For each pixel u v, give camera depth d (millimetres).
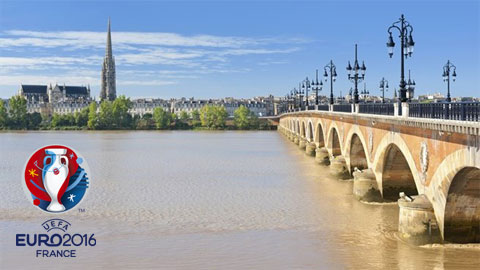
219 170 77625
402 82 39062
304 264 32906
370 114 48062
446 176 31062
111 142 146000
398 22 39000
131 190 59469
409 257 33344
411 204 35219
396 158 46500
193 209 48625
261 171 75625
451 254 33219
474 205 32594
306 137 115312
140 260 34031
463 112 27953
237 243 37375
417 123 34156
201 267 32562
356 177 51406
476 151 26797
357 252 34938
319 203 50344
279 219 44219
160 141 149250
